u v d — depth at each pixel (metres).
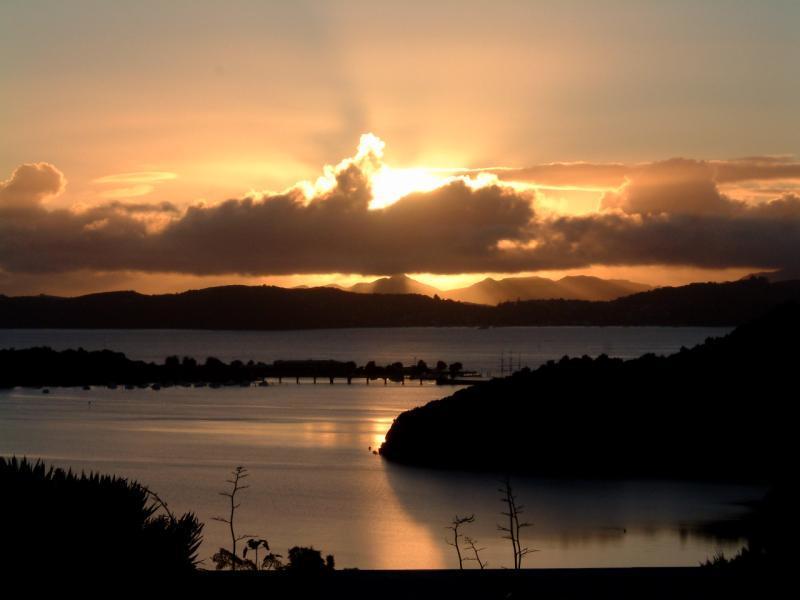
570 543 52.22
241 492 74.50
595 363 111.31
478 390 108.81
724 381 99.25
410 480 84.44
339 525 59.22
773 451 84.56
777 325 108.38
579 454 90.31
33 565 11.02
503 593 16.34
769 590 16.45
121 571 11.51
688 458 87.12
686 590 16.61
